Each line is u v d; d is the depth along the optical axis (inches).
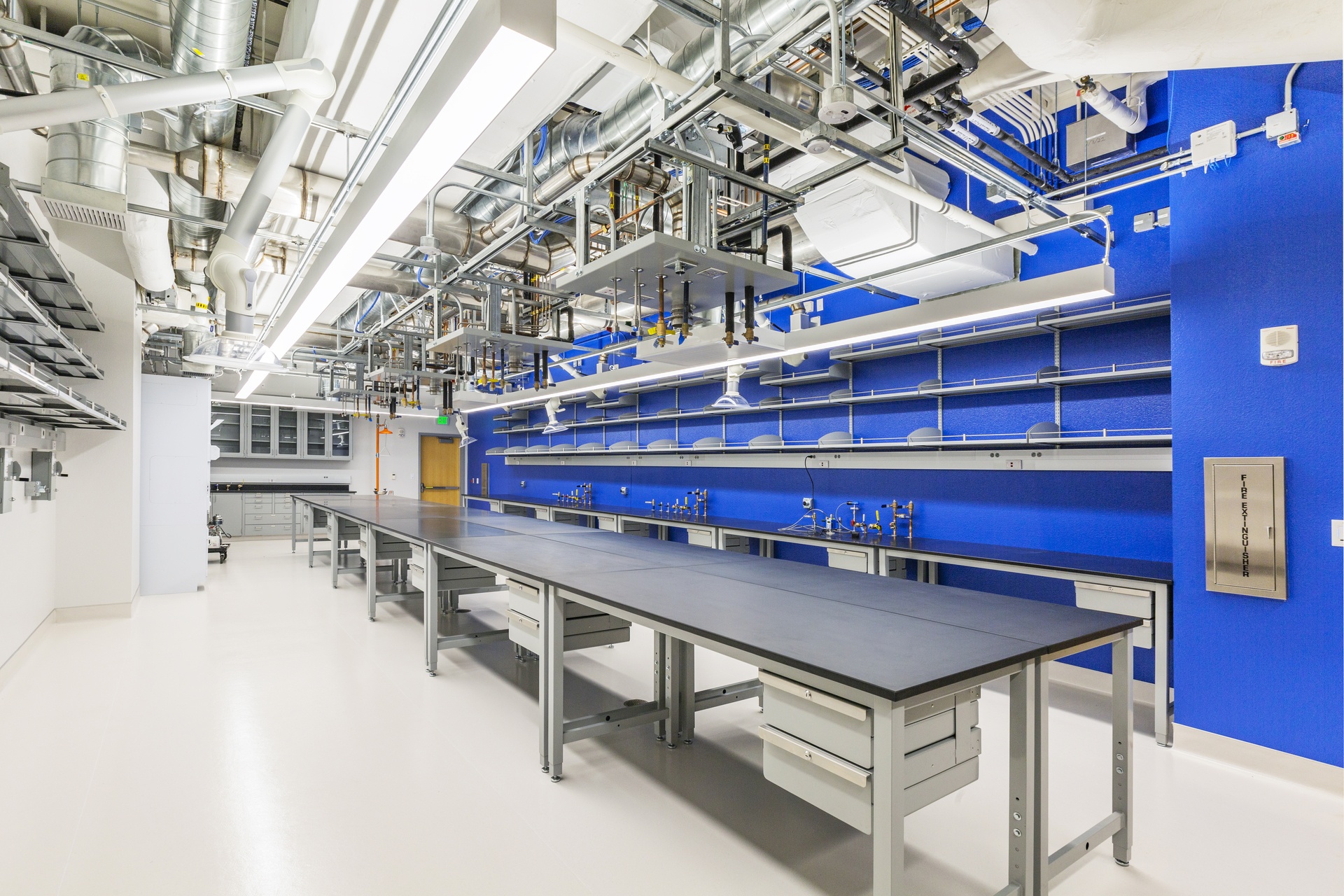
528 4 56.2
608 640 116.6
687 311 117.0
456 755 105.0
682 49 99.4
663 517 248.4
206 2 80.8
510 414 387.9
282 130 93.3
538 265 173.5
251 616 199.2
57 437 181.6
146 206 133.9
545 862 76.6
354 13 93.8
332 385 303.0
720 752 107.5
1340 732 94.3
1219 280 105.6
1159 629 112.7
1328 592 95.2
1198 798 92.7
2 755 102.6
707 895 71.3
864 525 194.2
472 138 72.2
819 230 136.3
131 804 88.1
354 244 105.3
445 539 155.4
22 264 99.3
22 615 154.5
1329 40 61.9
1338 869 76.2
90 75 100.5
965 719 64.8
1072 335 145.9
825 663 61.3
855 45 110.7
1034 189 130.0
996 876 75.1
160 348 289.6
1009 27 64.4
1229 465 104.2
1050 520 151.6
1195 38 62.4
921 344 167.2
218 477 398.3
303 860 76.4
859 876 74.7
